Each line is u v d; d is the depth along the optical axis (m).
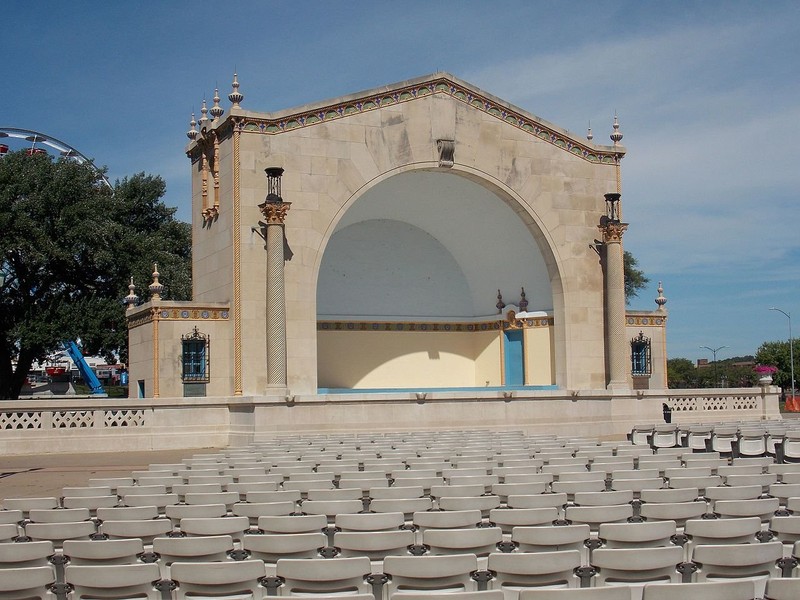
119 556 9.48
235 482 14.72
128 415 30.23
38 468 24.58
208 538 9.44
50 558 10.04
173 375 32.22
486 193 38.25
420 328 43.16
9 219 48.72
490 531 9.57
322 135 34.03
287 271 33.03
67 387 103.81
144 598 8.75
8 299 51.97
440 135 36.09
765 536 10.48
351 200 34.38
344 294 41.72
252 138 32.91
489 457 17.84
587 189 38.94
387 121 35.25
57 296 53.16
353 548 9.51
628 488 13.12
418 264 43.31
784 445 21.19
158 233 59.19
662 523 9.65
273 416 30.47
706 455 16.95
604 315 38.59
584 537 9.61
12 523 11.38
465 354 44.00
